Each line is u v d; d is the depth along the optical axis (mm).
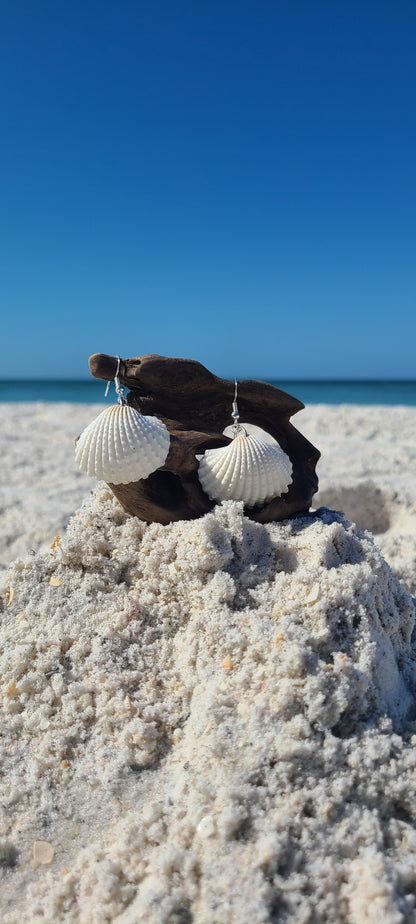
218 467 214
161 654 190
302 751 148
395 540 403
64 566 215
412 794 147
